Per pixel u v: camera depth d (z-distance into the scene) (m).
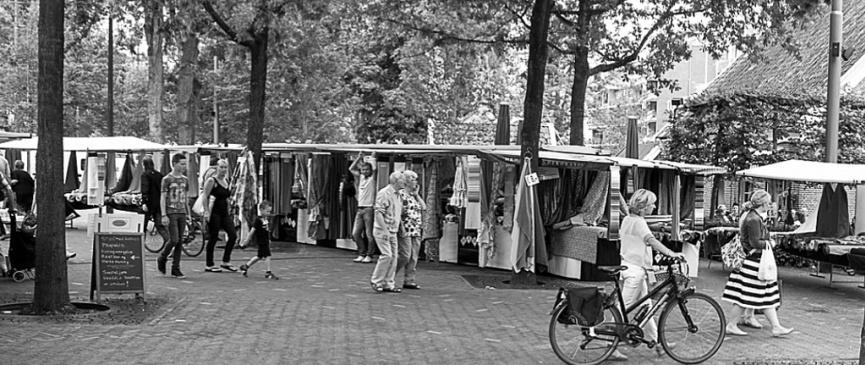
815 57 31.19
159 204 14.07
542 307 12.20
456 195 17.05
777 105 23.02
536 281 14.80
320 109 33.06
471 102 33.91
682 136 24.03
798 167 17.36
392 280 13.34
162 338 8.97
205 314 10.52
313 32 20.80
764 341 10.12
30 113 41.25
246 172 18.78
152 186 14.09
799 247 16.78
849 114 23.34
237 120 33.81
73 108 45.72
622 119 55.47
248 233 18.72
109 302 11.02
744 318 10.99
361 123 38.03
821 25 33.59
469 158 16.69
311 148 19.67
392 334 9.77
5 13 46.44
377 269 13.24
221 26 18.66
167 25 19.67
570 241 15.64
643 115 59.03
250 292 12.59
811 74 29.88
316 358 8.35
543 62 14.70
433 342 9.39
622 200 16.19
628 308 8.65
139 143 20.91
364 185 17.20
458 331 10.12
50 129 10.00
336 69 27.45
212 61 31.22
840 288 16.14
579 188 16.36
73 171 23.30
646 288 8.94
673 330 8.73
